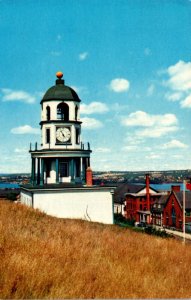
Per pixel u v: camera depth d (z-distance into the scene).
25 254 12.09
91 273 12.13
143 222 91.06
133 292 11.41
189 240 62.53
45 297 9.72
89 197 42.66
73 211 42.22
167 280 13.74
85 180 44.50
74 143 44.22
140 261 15.89
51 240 15.59
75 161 45.00
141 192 98.75
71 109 44.41
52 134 43.91
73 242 17.08
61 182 44.44
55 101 44.28
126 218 97.69
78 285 10.56
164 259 17.67
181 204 78.62
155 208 91.00
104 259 14.95
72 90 45.34
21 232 16.98
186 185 51.97
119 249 18.02
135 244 20.89
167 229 81.69
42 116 45.38
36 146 44.69
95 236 21.55
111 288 11.29
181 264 17.38
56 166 43.50
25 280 10.12
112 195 43.16
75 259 13.55
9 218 20.88
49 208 41.69
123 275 12.81
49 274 10.73
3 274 10.25
